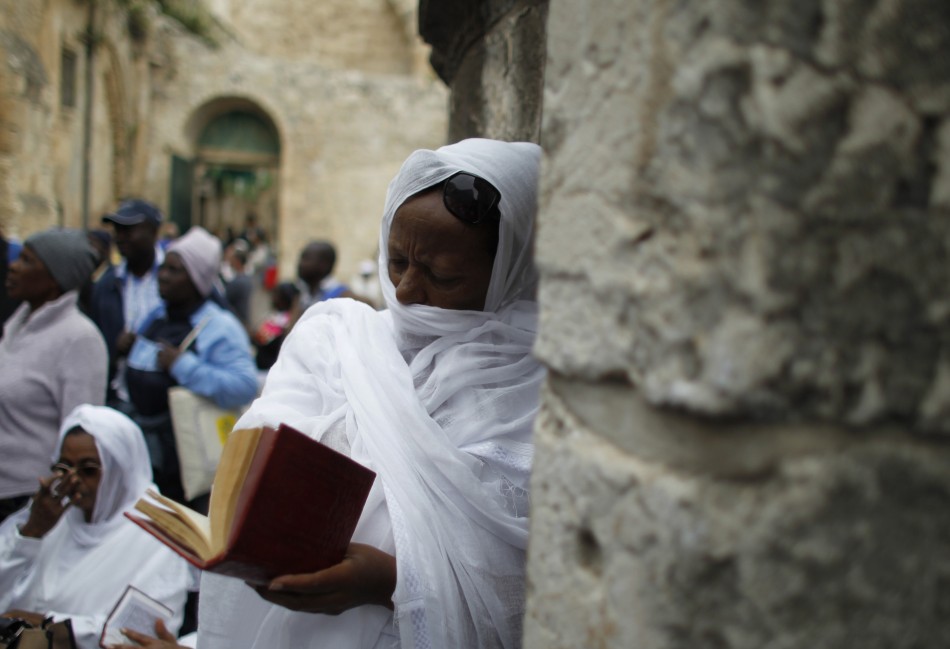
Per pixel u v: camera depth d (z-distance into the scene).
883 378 0.59
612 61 0.68
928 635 0.62
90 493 2.24
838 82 0.57
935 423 0.60
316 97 16.48
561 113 0.75
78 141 11.50
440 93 16.77
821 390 0.58
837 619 0.60
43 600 2.18
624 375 0.67
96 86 12.10
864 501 0.60
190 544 1.03
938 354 0.60
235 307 7.34
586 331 0.70
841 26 0.57
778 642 0.60
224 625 1.27
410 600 1.10
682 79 0.60
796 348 0.58
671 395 0.61
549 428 0.78
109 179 13.20
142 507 1.09
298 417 1.27
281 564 1.03
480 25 2.06
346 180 16.67
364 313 1.35
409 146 16.78
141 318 3.94
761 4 0.57
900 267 0.59
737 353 0.58
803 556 0.60
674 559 0.62
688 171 0.60
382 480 1.17
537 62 1.67
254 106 16.50
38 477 2.85
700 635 0.62
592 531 0.71
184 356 2.94
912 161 0.59
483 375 1.28
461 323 1.31
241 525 0.97
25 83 8.94
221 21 16.94
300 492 1.02
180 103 15.66
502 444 1.26
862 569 0.60
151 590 2.17
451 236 1.27
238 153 16.84
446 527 1.17
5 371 2.84
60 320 2.91
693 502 0.62
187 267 3.10
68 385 2.85
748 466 0.61
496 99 1.95
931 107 0.59
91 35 11.82
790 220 0.57
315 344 1.35
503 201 1.28
